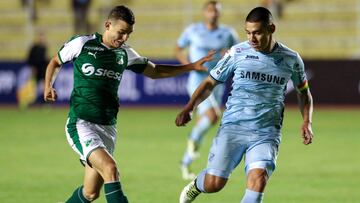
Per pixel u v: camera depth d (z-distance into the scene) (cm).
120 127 5962
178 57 4144
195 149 3619
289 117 6725
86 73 2220
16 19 8988
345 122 6288
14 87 8019
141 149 4709
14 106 7969
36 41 8700
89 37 2256
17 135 5447
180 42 4144
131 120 6506
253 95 2217
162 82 7725
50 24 8794
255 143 2203
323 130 5750
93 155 2144
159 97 7738
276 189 3303
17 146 4831
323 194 3173
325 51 8388
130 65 2306
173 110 7400
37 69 7706
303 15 8519
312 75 7550
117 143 5003
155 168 3934
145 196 3097
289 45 8450
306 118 2297
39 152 4553
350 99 7506
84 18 8712
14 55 8838
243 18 8550
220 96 3850
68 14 8769
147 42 8619
